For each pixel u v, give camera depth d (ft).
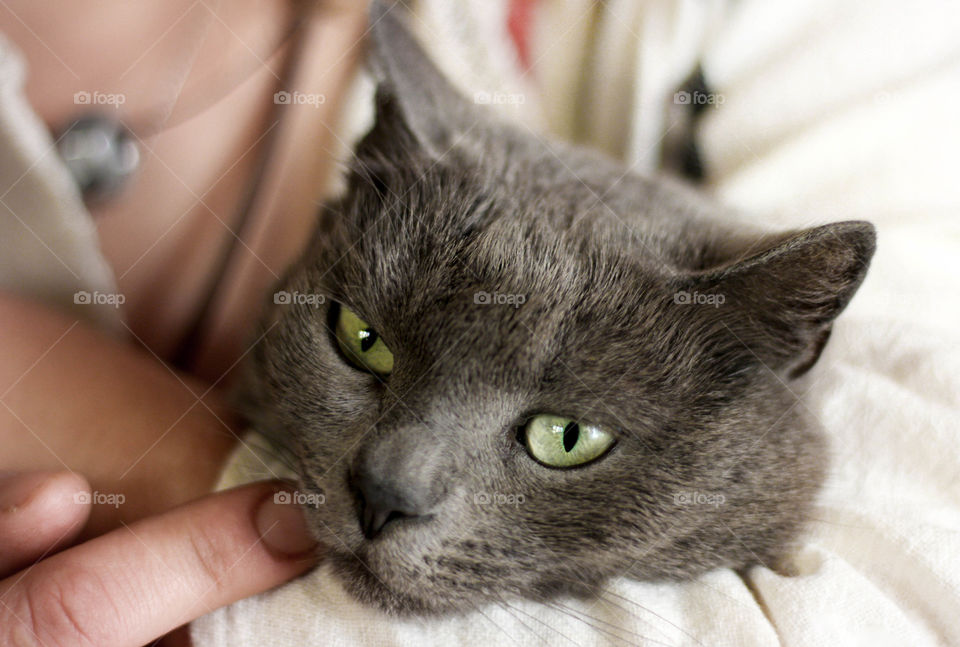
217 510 0.68
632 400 0.72
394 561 0.72
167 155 0.90
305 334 0.78
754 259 0.70
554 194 0.79
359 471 0.71
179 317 0.93
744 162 1.00
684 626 0.68
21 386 0.74
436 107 0.85
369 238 0.77
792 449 0.78
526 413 0.73
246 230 0.95
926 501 0.75
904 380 0.82
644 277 0.74
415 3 0.95
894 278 0.90
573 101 1.09
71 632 0.63
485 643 0.69
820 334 0.75
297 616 0.68
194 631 0.68
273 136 0.96
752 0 1.05
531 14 1.06
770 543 0.77
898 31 1.03
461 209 0.75
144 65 0.87
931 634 0.67
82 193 0.85
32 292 0.85
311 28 0.96
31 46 0.83
